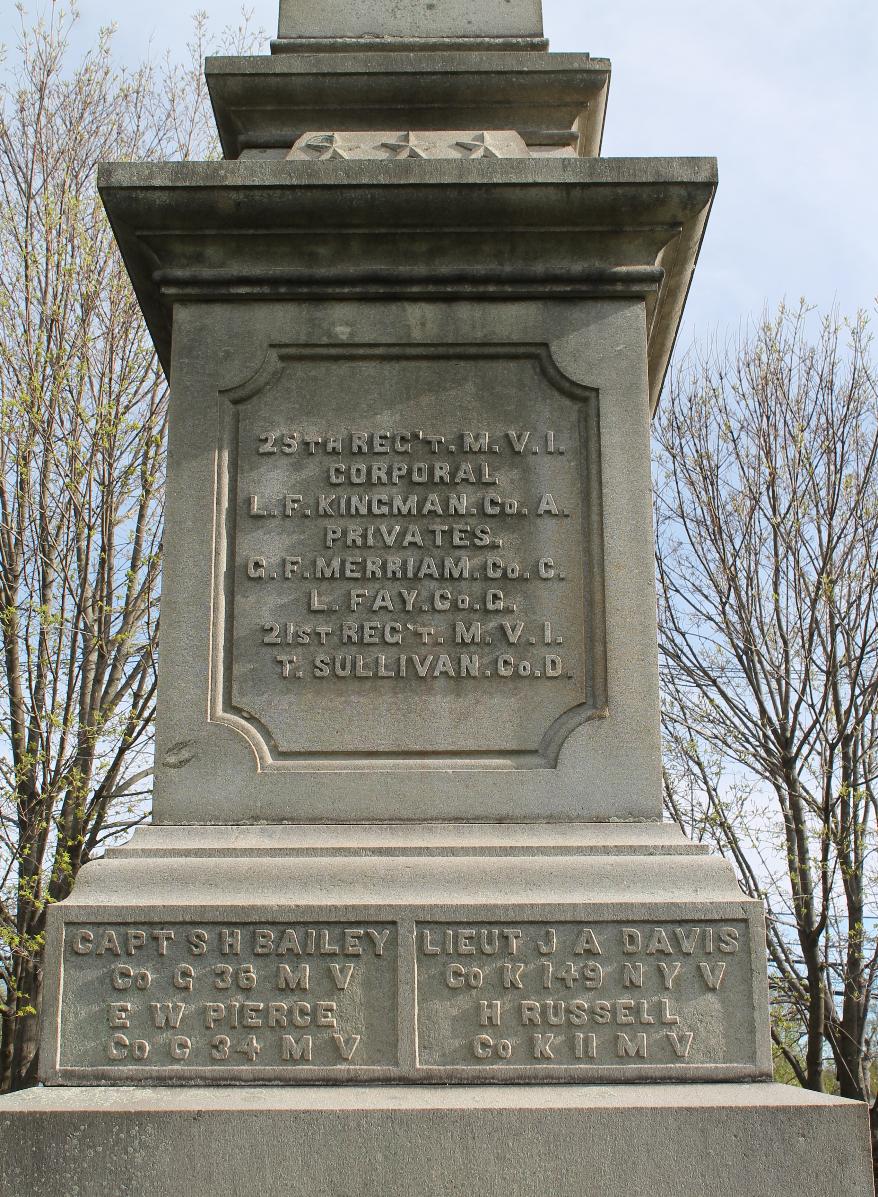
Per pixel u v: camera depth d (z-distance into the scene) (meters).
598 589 3.57
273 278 3.77
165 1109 2.81
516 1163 2.78
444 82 4.17
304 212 3.72
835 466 13.19
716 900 3.16
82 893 3.18
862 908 11.89
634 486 3.64
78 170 13.34
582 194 3.70
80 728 11.40
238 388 3.72
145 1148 2.78
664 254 3.95
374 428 3.71
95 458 12.41
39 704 11.95
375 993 3.09
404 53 4.22
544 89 4.19
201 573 3.57
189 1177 2.76
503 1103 2.85
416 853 3.26
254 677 3.51
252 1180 2.76
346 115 4.21
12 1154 2.78
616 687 3.48
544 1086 3.01
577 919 3.13
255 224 3.75
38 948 10.84
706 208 3.79
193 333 3.76
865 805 12.09
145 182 3.70
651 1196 2.77
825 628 12.94
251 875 3.21
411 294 3.78
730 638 13.20
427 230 3.76
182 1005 3.08
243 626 3.55
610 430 3.68
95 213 13.11
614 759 3.43
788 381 13.70
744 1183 2.78
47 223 12.68
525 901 3.15
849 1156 2.80
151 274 3.92
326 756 3.46
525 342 3.76
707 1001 3.10
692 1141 2.80
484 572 3.59
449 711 3.49
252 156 4.14
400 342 3.75
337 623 3.55
